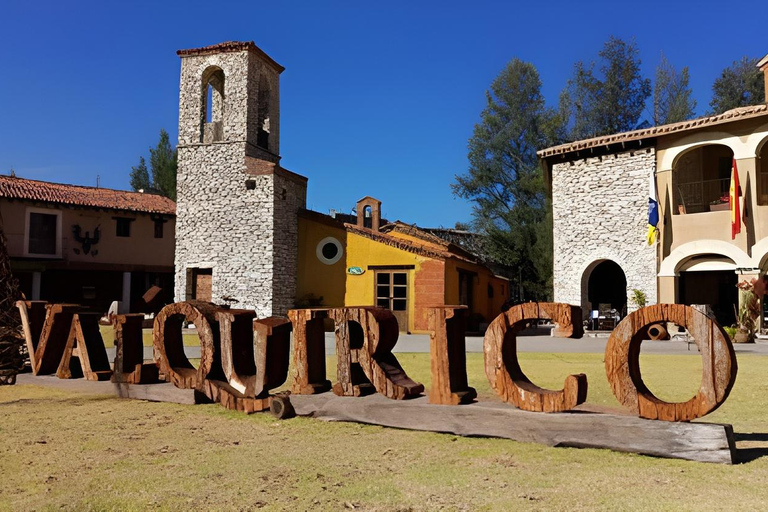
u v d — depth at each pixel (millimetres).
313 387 5863
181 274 22016
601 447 4320
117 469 4012
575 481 3621
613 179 19562
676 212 18609
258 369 5910
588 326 19797
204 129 22609
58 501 3373
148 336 16781
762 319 17656
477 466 3990
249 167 21438
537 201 34250
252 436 4957
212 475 3857
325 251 22078
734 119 17172
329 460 4203
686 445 4043
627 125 34625
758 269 16844
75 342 7375
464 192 36000
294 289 22141
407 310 20453
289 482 3701
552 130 34094
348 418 5441
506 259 34125
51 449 4555
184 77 22578
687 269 18500
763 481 3568
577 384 4426
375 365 5523
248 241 21203
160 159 42688
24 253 25969
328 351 13312
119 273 29297
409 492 3479
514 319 4820
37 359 7648
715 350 3980
